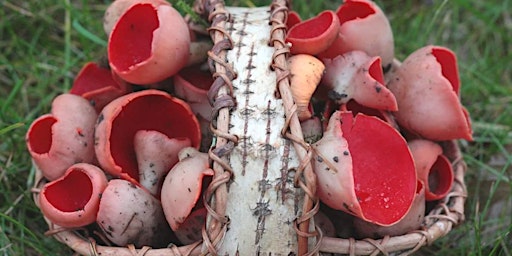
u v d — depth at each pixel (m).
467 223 0.57
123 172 0.49
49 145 0.51
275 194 0.44
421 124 0.51
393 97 0.49
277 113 0.45
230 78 0.46
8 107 0.62
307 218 0.44
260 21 0.49
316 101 0.52
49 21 0.69
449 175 0.51
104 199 0.46
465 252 0.55
